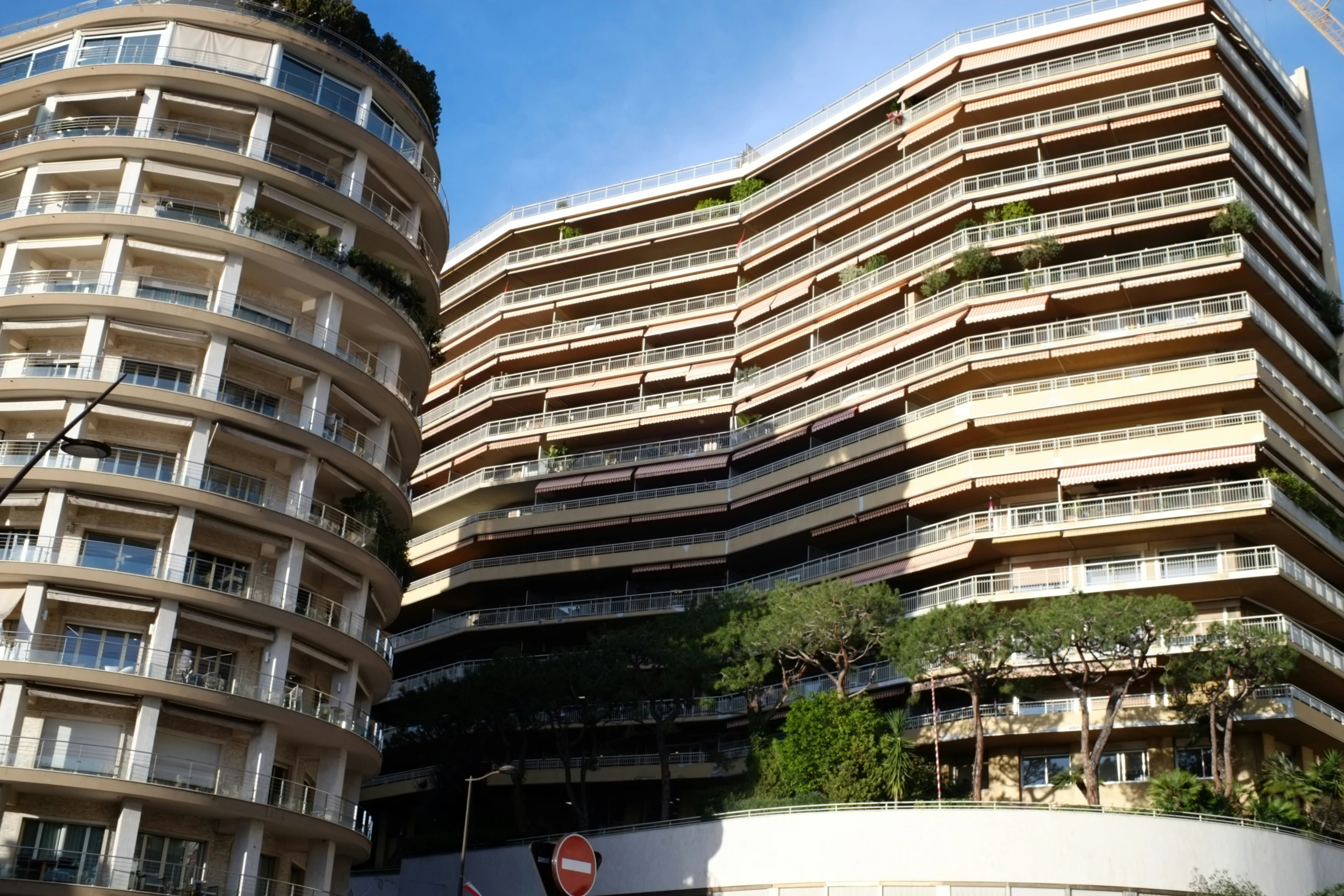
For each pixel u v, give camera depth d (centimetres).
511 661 5334
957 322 5669
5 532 3900
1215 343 5203
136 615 3850
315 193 4494
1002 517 5141
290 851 4016
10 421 4047
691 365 7006
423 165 5022
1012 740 4862
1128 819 3791
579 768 5884
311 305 4466
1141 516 4875
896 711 4644
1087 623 4075
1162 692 4656
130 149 4319
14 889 3419
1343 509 5484
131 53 4519
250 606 3900
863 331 6184
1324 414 5622
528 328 7825
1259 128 5888
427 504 7581
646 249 7500
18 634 3672
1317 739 4628
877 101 6719
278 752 4019
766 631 4709
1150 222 5512
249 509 3991
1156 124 5778
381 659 4341
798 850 4106
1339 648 5172
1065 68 6031
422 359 4812
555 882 1335
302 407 4303
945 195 6106
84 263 4319
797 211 7075
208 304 4291
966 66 6322
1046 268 5619
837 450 5984
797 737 4506
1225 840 3794
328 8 4772
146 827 3678
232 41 4581
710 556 6375
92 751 3656
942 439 5519
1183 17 5875
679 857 4391
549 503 7050
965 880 3828
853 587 4716
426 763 6316
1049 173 5875
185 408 4028
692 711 5781
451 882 5212
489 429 7425
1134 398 5109
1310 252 6094
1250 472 4969
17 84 4472
